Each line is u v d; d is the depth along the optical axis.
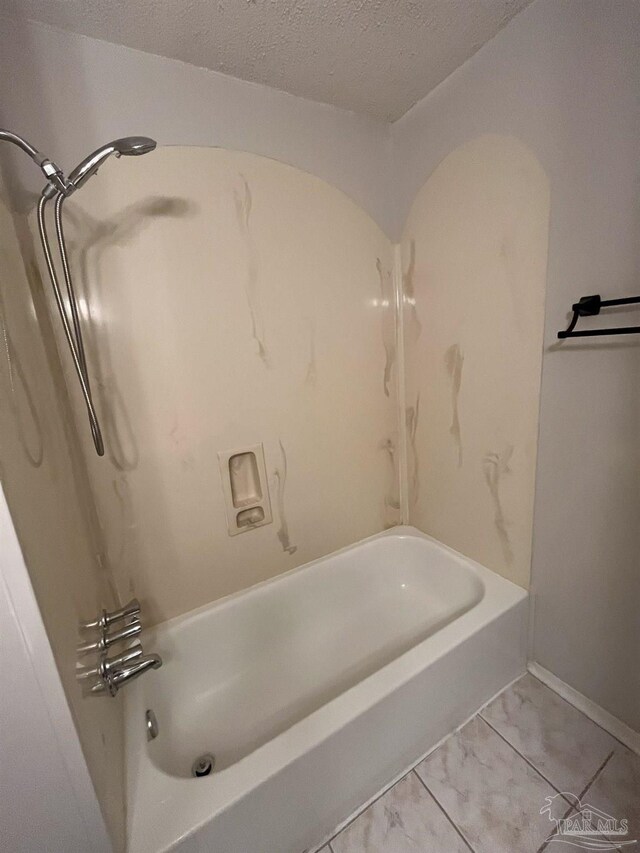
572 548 1.14
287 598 1.46
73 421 1.06
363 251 1.46
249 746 1.13
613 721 1.13
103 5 0.88
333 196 1.37
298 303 1.36
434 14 0.96
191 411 1.23
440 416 1.50
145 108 1.05
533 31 0.96
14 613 0.49
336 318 1.45
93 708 0.70
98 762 0.65
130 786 0.81
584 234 0.95
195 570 1.32
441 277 1.37
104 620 0.93
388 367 1.61
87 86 0.98
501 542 1.37
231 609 1.34
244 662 1.37
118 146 0.80
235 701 1.27
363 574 1.63
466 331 1.33
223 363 1.26
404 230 1.48
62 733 0.54
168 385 1.18
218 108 1.14
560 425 1.10
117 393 1.11
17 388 0.63
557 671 1.27
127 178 1.05
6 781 0.51
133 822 0.75
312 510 1.53
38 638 0.51
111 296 1.07
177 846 0.71
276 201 1.26
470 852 0.89
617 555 1.04
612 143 0.86
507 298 1.17
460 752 1.11
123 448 1.15
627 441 0.96
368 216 1.45
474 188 1.20
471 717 1.21
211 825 0.75
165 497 1.23
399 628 1.52
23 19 0.90
